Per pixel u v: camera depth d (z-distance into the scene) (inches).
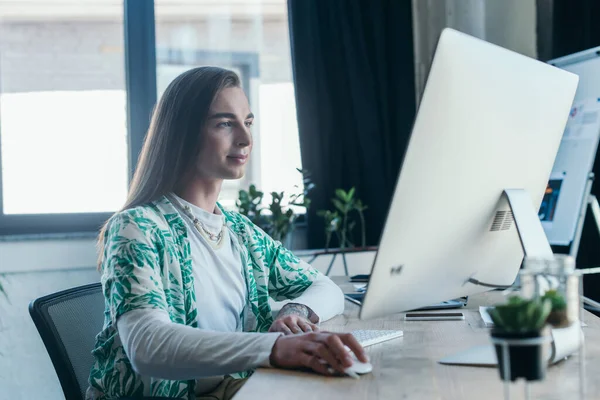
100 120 134.2
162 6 139.4
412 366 41.2
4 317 122.6
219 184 60.9
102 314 58.6
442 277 44.7
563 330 40.1
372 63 141.0
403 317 59.5
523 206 44.3
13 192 129.2
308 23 138.7
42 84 132.0
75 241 125.7
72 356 51.8
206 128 57.9
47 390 124.8
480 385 36.4
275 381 38.8
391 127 141.9
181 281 53.3
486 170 43.0
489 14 136.8
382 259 39.6
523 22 134.8
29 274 124.0
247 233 63.5
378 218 138.9
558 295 32.6
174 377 44.3
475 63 40.4
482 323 55.4
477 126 41.3
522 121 44.6
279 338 42.8
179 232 55.2
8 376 123.0
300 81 138.8
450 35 38.8
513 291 35.0
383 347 47.0
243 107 59.8
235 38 143.6
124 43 135.6
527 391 29.5
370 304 41.1
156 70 137.7
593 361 41.3
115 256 49.3
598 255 129.7
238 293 59.9
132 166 133.3
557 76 47.3
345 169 140.7
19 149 130.1
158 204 56.6
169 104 58.4
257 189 143.0
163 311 47.6
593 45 127.9
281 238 125.8
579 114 116.9
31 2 132.3
